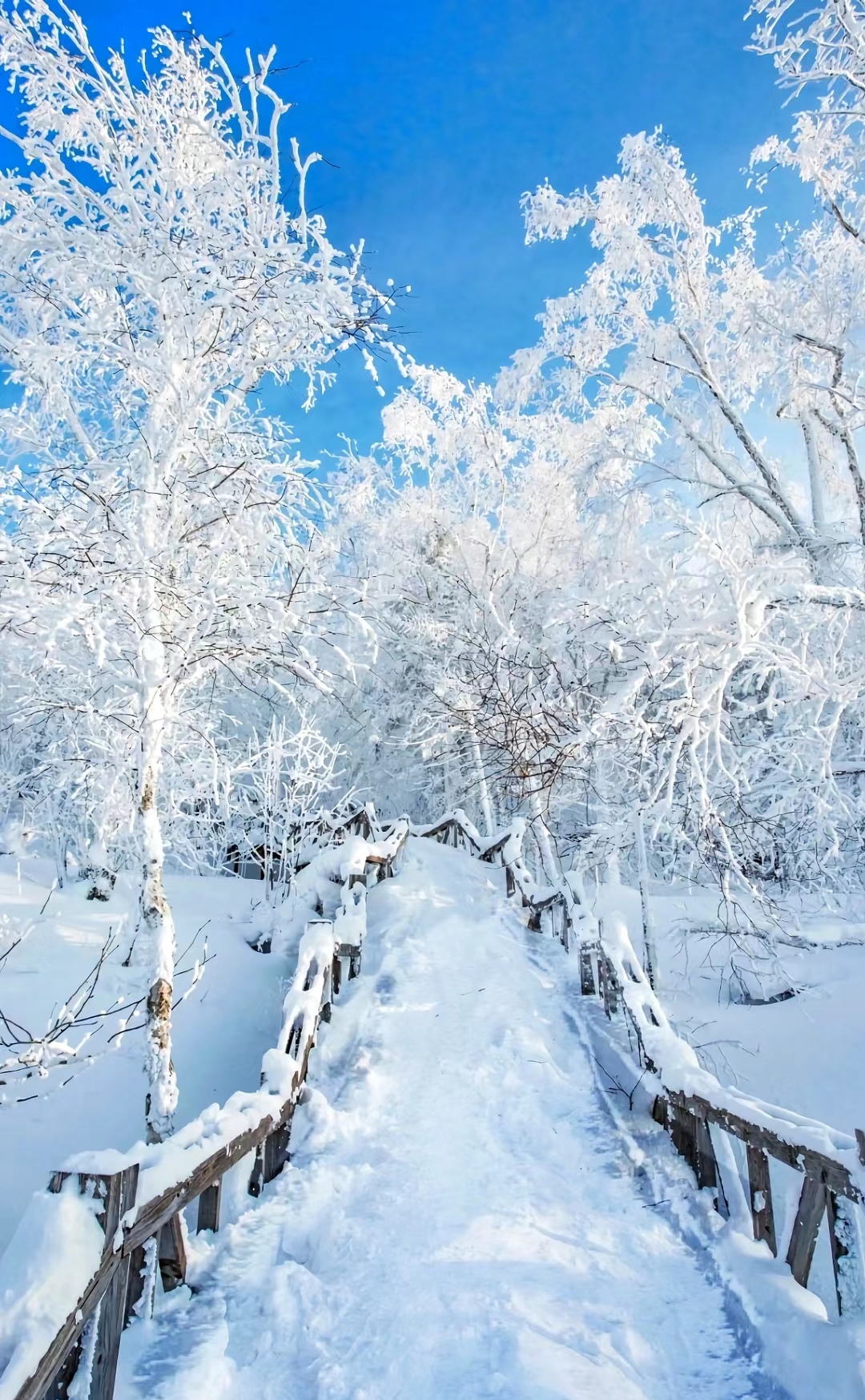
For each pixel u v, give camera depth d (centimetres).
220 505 573
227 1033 791
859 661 1021
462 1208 456
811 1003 968
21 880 1091
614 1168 506
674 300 1477
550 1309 360
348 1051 697
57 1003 742
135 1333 337
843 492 1612
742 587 850
